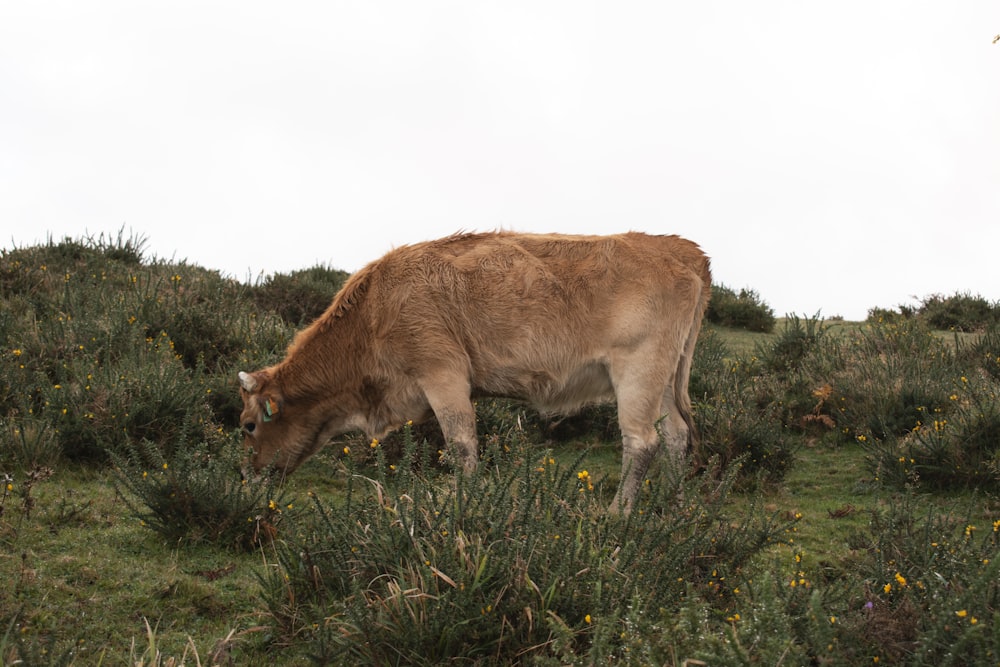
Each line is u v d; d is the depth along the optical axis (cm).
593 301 638
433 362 635
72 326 804
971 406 734
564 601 377
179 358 806
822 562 529
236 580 468
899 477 698
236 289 1159
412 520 423
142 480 528
